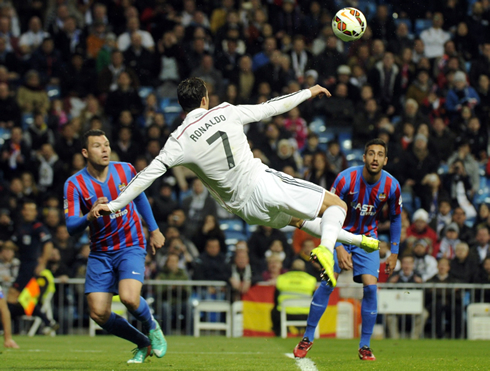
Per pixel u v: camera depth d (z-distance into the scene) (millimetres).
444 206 15484
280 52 19109
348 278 12867
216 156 5387
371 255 7469
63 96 19438
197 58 19328
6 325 9070
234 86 17781
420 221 14344
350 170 7664
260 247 14117
